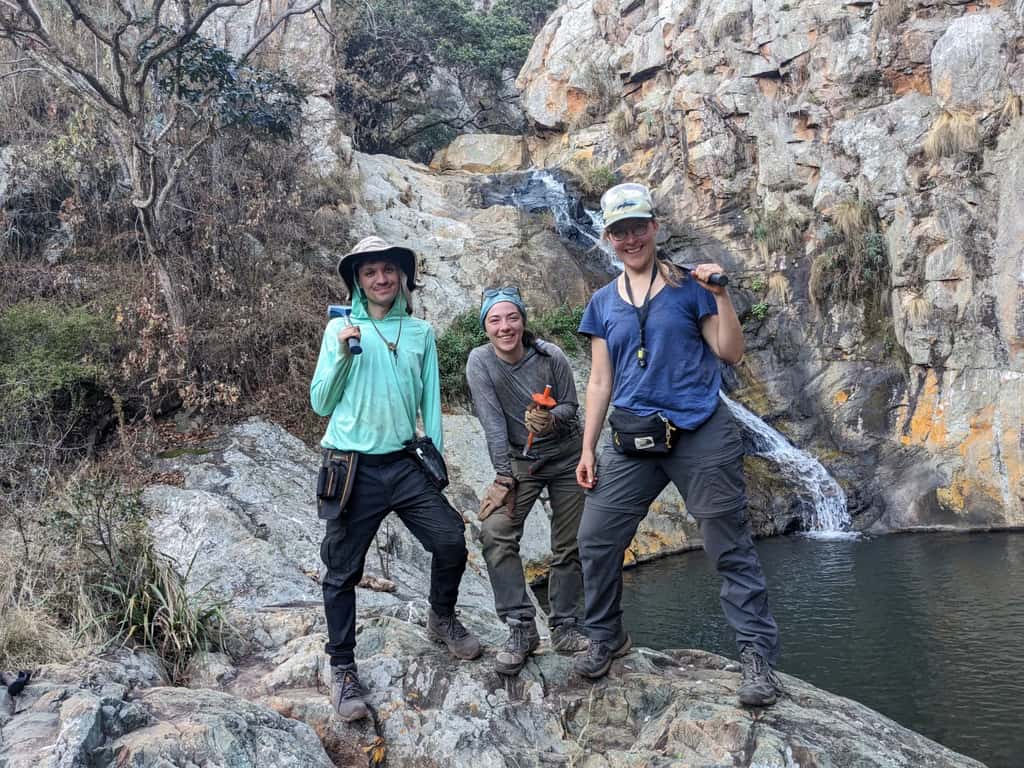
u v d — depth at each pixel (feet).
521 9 100.99
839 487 40.01
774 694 10.37
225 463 25.22
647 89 64.90
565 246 52.80
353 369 10.87
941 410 40.19
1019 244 38.91
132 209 34.19
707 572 31.48
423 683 11.59
